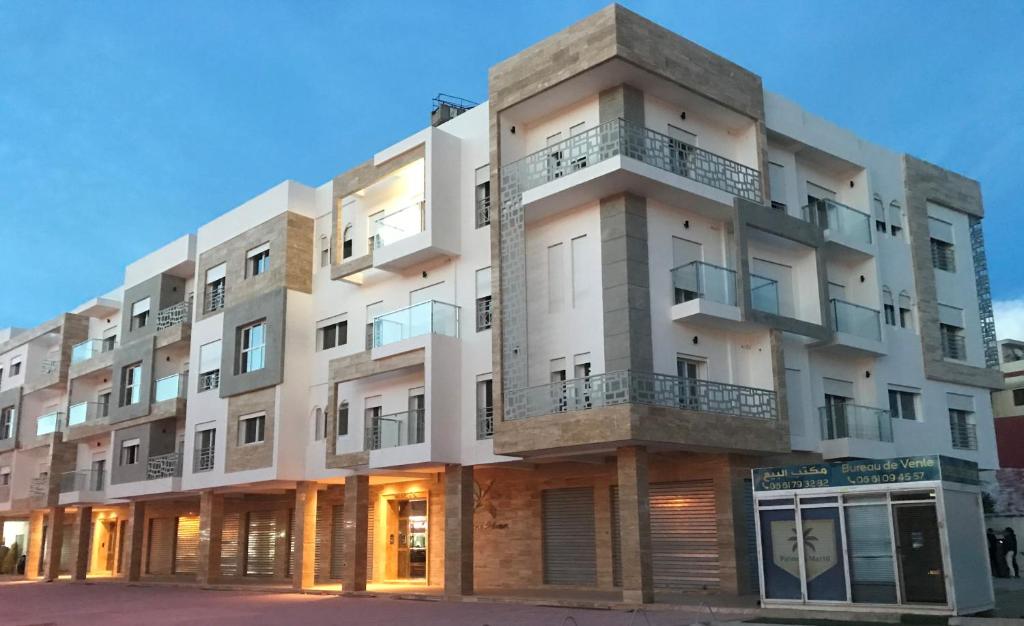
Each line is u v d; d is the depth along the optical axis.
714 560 21.23
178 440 35.41
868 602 15.55
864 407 24.59
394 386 26.11
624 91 21.38
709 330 22.00
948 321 29.23
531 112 23.09
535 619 16.47
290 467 28.28
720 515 21.12
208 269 33.34
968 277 30.52
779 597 16.73
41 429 44.00
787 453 21.92
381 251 26.00
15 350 48.38
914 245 28.50
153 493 33.59
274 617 18.55
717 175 22.31
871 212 26.78
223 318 31.84
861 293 26.20
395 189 27.50
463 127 25.66
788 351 23.69
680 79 21.73
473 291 24.31
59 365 43.38
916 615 14.88
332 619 17.78
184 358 36.22
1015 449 40.06
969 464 16.22
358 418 26.98
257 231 31.06
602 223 21.11
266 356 29.39
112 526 46.03
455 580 22.67
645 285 20.67
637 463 19.28
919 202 29.08
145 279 37.72
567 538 24.14
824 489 16.34
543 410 20.73
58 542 41.06
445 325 24.05
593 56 20.83
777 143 25.16
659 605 17.98
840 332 24.17
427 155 24.92
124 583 34.97
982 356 30.11
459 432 23.58
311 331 29.62
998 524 28.59
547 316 21.80
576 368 21.00
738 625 14.57
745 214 22.12
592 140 21.27
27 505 43.31
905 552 15.30
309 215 30.48
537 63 22.19
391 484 28.81
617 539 22.84
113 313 42.78
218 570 31.50
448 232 24.72
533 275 22.33
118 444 36.91
